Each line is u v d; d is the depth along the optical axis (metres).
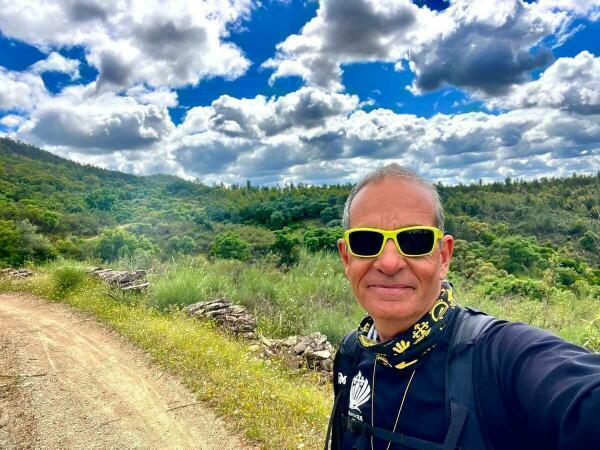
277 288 11.33
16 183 113.69
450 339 1.05
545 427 0.81
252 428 4.50
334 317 9.27
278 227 79.75
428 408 1.00
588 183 116.06
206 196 136.38
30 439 4.48
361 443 1.12
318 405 5.21
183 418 4.88
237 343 7.72
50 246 30.62
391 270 1.11
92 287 11.56
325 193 122.31
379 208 1.17
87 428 4.72
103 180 159.38
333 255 14.11
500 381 0.92
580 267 20.94
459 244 38.75
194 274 11.58
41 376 6.12
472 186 134.50
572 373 0.80
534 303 8.44
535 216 70.81
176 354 6.68
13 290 12.84
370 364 1.17
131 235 31.36
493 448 0.90
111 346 7.43
